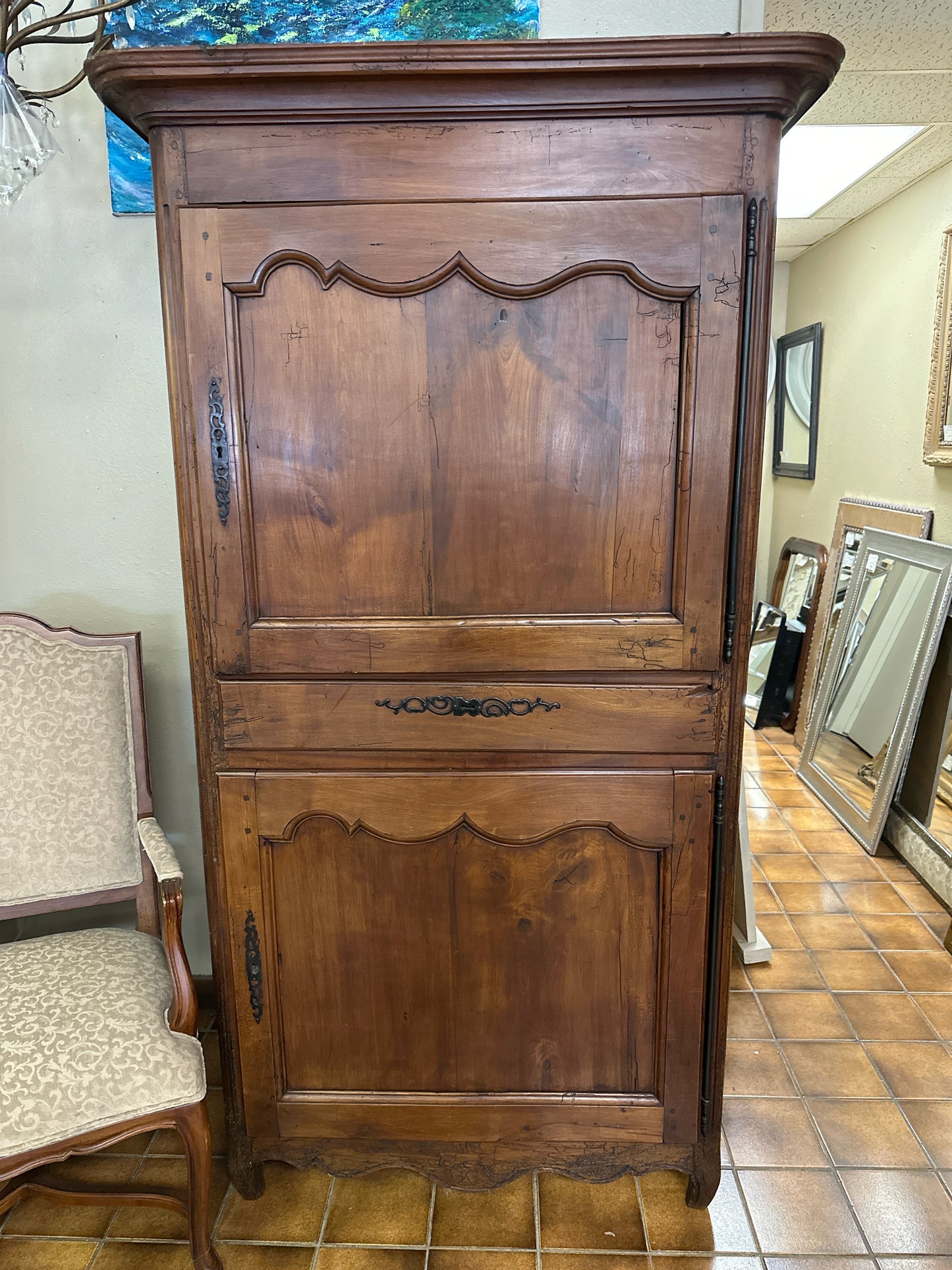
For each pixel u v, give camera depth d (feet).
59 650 5.38
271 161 4.17
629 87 4.01
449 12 5.43
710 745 4.66
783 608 14.84
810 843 10.22
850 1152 5.80
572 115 4.09
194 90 4.06
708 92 4.02
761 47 3.86
